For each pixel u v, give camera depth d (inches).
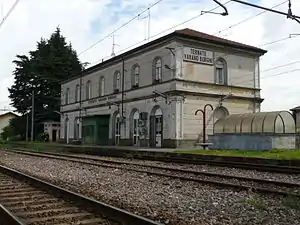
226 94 1577.3
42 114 2847.0
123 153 1230.3
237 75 1627.7
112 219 325.1
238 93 1617.9
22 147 2044.8
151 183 566.3
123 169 765.9
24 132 2967.5
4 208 354.9
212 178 623.5
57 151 1659.7
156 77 1579.7
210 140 1288.1
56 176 674.2
